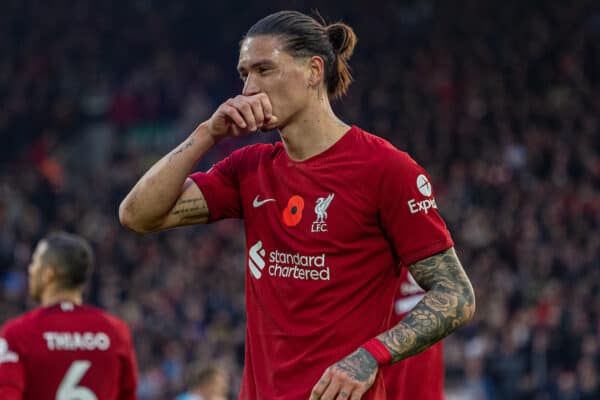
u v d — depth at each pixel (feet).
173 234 219.61
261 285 34.40
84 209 233.35
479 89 287.48
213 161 249.96
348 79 35.86
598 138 260.01
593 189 238.07
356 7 331.36
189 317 184.55
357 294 33.32
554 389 167.73
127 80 315.17
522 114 272.10
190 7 333.01
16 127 289.94
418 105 279.69
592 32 310.04
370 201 33.22
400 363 49.70
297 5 333.62
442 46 311.47
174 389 159.43
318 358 32.94
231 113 33.35
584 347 171.01
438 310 31.99
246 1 333.42
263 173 35.17
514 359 169.07
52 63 318.65
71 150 295.07
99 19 332.39
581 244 207.21
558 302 181.47
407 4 329.93
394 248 33.86
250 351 34.83
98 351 51.21
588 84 289.53
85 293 192.44
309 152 34.32
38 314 50.75
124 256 210.38
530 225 213.66
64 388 50.11
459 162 250.78
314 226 33.45
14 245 203.41
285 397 33.12
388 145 33.96
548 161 246.68
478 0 326.24
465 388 165.48
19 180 250.78
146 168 266.98
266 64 33.81
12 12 332.80
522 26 315.78
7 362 49.16
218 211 36.37
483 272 197.77
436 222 33.37
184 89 305.94
